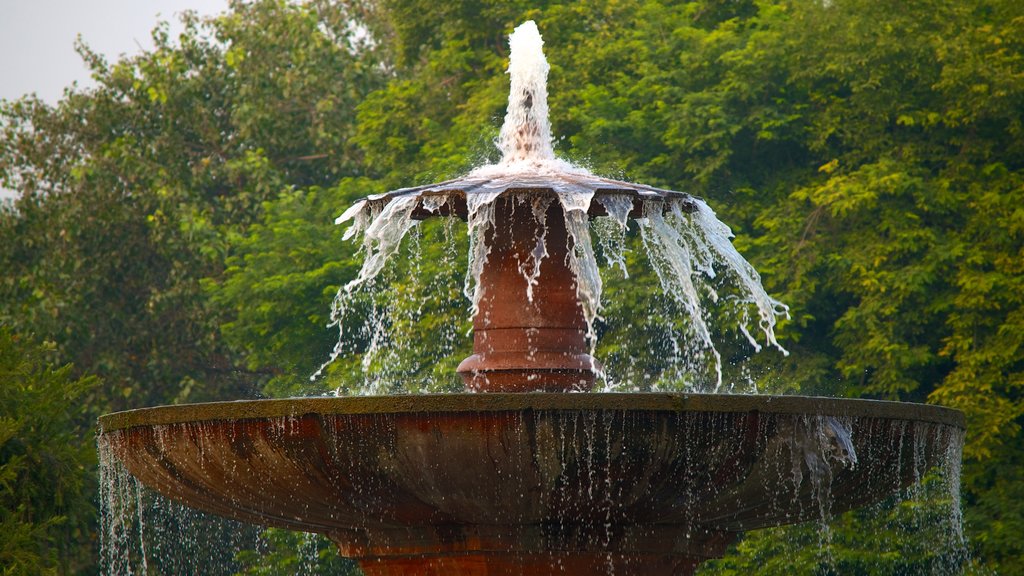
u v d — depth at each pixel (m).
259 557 34.00
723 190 33.75
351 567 31.94
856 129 32.97
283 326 37.28
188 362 46.00
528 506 11.13
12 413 23.12
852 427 11.41
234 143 49.22
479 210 12.68
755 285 14.41
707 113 32.88
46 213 46.66
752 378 30.69
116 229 46.38
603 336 30.77
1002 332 29.73
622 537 11.73
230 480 11.64
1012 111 31.86
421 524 11.83
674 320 30.39
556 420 10.43
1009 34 32.28
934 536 27.25
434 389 31.39
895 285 29.91
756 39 33.50
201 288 44.53
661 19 36.84
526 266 12.67
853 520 27.58
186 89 48.44
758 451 11.00
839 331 31.81
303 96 48.69
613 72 35.41
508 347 12.55
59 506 23.53
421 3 40.81
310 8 52.31
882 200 31.97
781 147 34.38
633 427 10.54
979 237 31.30
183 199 46.16
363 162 41.88
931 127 32.94
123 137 46.81
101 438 12.62
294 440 10.87
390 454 10.75
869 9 32.94
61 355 42.97
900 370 30.09
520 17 38.28
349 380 32.81
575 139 33.75
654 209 13.14
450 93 40.25
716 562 27.81
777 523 12.89
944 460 12.77
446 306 32.22
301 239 38.12
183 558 35.91
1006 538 27.08
